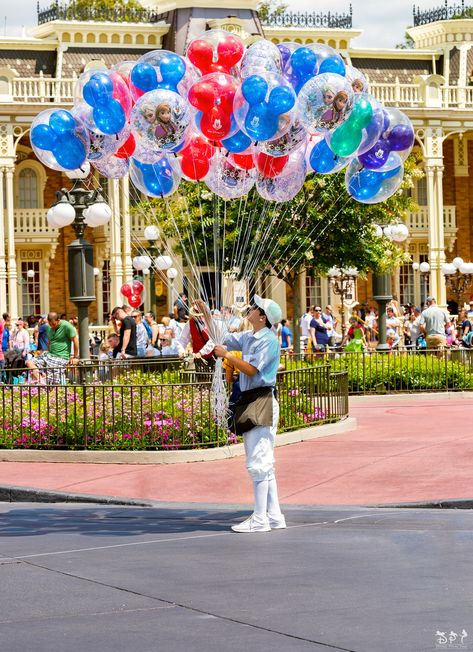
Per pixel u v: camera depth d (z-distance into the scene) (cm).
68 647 938
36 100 5144
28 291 5491
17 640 961
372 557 1240
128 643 945
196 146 1670
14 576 1202
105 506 1658
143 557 1279
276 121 1502
